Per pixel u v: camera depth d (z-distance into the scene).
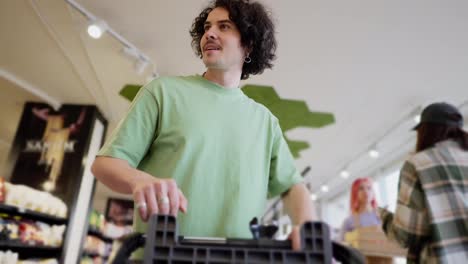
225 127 0.77
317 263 0.39
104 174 0.60
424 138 1.39
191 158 0.70
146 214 0.46
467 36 2.44
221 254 0.39
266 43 0.99
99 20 2.43
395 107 3.53
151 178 0.52
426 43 2.55
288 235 0.44
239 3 0.92
